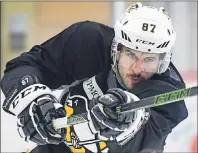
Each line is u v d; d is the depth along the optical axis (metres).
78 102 5.32
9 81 5.03
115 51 4.88
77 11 13.70
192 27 12.15
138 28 4.60
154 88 4.70
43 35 13.66
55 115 4.45
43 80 5.36
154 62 4.70
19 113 4.67
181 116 5.10
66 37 5.45
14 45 13.33
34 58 5.37
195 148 9.16
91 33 5.36
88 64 5.34
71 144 5.40
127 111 4.00
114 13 12.20
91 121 4.17
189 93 3.77
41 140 4.56
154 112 4.95
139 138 5.26
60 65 5.43
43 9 13.62
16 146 9.14
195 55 12.21
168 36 4.62
